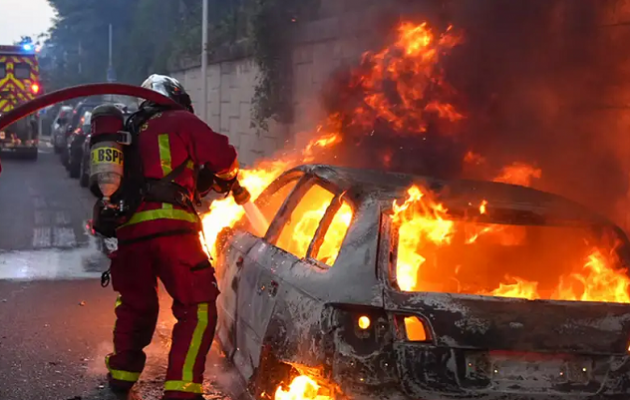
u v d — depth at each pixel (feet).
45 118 162.40
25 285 26.18
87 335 20.36
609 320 11.89
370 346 11.44
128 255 14.94
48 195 54.19
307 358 11.93
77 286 26.16
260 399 13.53
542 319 11.70
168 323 21.57
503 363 11.57
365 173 15.03
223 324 17.70
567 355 11.69
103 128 14.52
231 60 73.56
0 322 21.48
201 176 15.71
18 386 16.46
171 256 14.64
